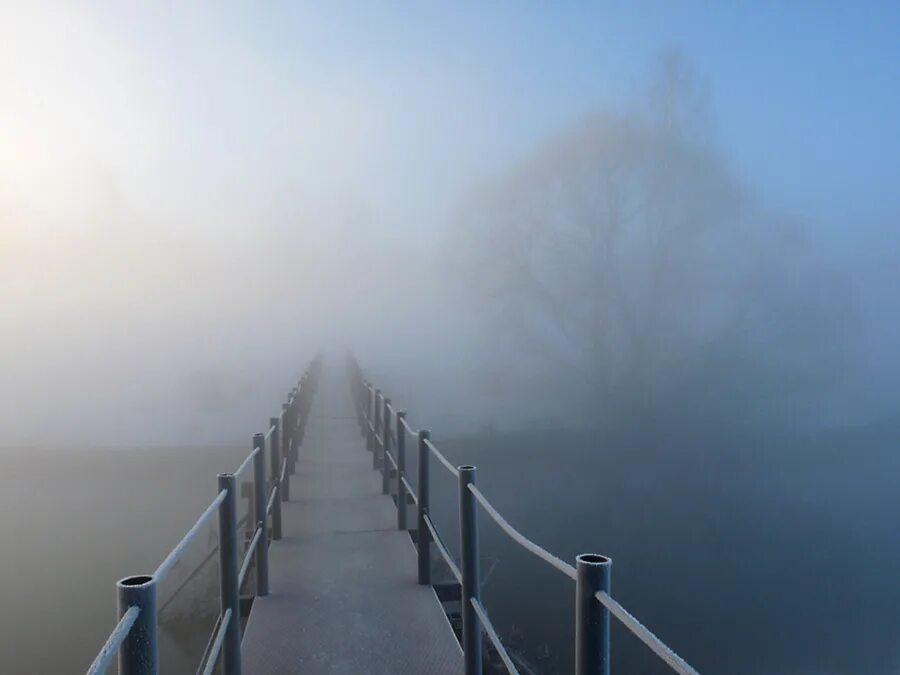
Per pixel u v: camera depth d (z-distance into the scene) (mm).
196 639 14062
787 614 18828
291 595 6770
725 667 17469
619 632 18875
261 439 6965
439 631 5902
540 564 20781
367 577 7301
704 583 20375
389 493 11633
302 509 10555
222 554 4820
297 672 5172
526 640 17938
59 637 13594
